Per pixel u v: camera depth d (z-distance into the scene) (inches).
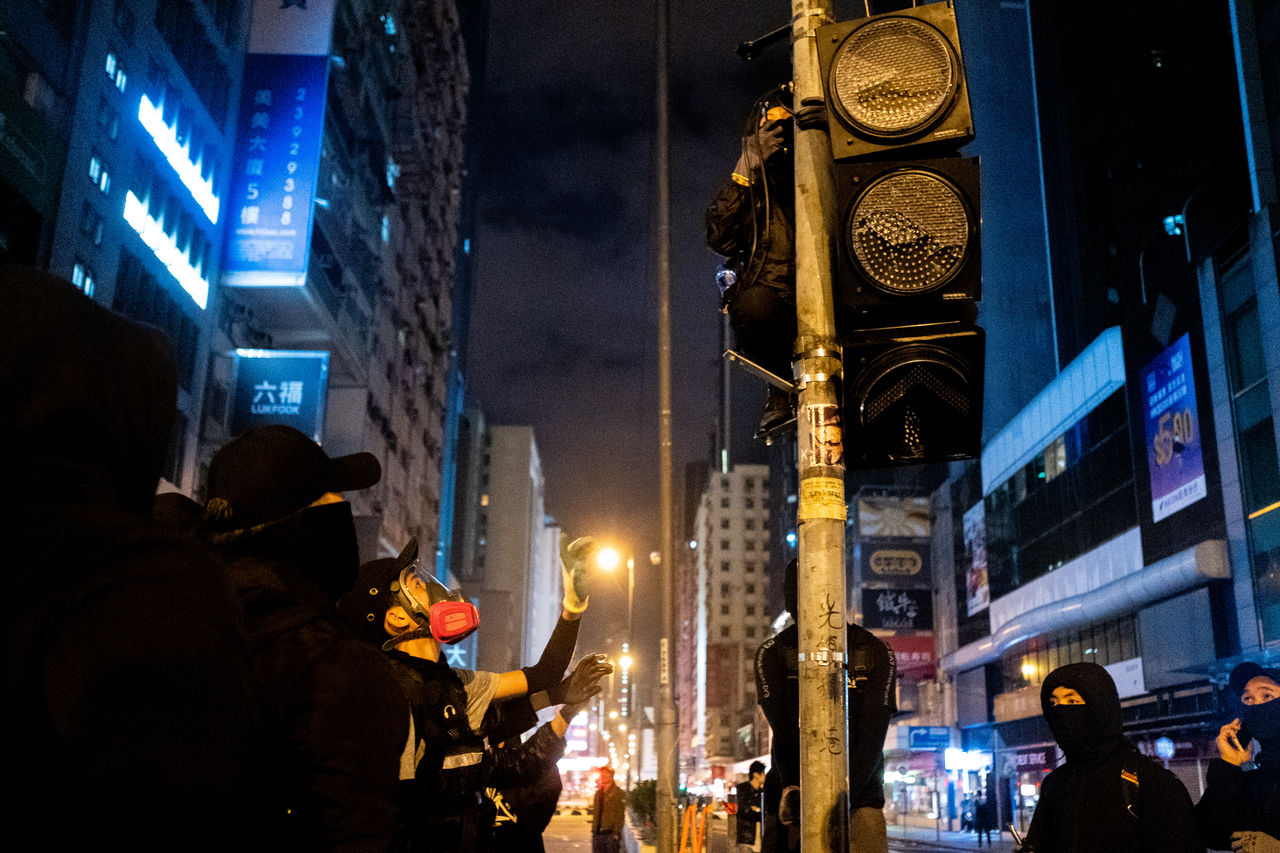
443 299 2891.2
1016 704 1840.6
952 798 2106.3
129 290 1066.7
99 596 44.6
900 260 135.8
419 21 2267.5
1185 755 1301.7
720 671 5305.1
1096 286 1893.5
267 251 1295.5
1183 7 1689.2
